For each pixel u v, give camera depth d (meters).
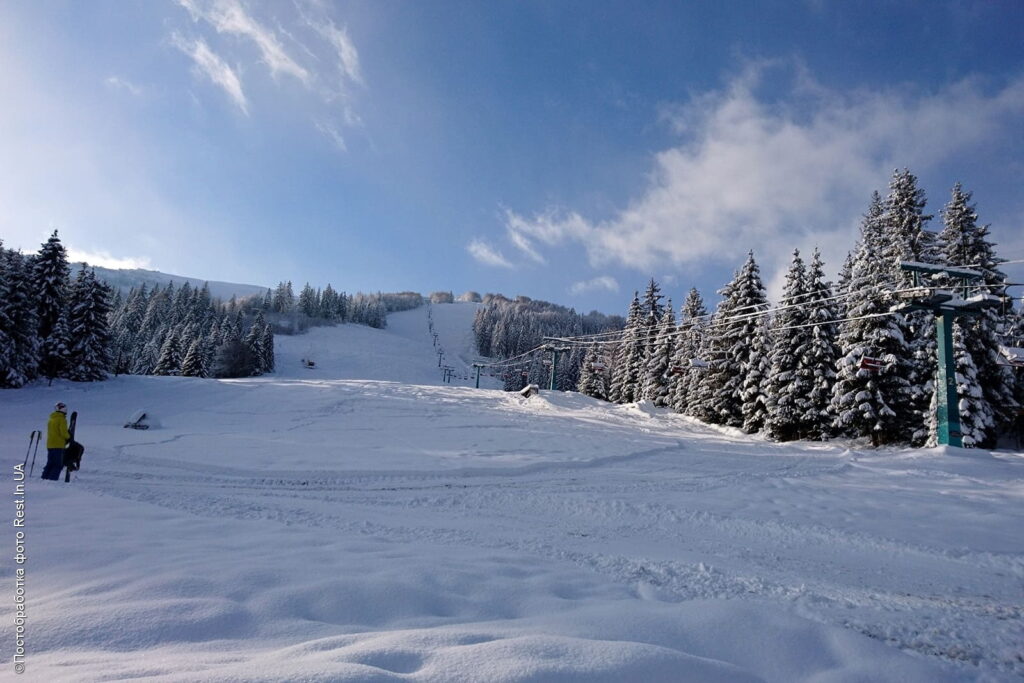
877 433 27.52
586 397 48.78
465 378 116.44
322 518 8.79
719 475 16.08
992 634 4.77
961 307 20.22
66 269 41.53
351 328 152.75
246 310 148.50
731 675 2.97
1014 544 8.26
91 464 13.81
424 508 10.45
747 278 38.94
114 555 4.84
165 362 65.50
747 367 35.25
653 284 57.44
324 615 3.72
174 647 2.93
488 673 2.53
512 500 11.56
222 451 16.77
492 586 4.72
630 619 4.04
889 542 8.36
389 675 2.38
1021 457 18.89
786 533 8.99
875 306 27.53
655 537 8.58
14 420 26.94
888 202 32.88
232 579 4.20
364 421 30.72
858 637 4.11
